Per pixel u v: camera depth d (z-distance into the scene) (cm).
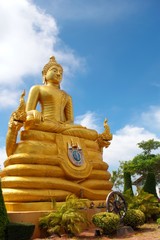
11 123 1794
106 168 2094
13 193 1605
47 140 1858
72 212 1377
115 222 1384
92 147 2089
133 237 1340
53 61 2311
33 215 1466
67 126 1986
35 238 1411
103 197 1916
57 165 1797
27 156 1708
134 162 4331
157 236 1344
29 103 2080
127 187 2653
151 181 2392
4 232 1271
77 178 1828
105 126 2255
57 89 2225
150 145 4406
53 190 1691
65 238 1340
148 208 1827
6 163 1805
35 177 1683
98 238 1338
